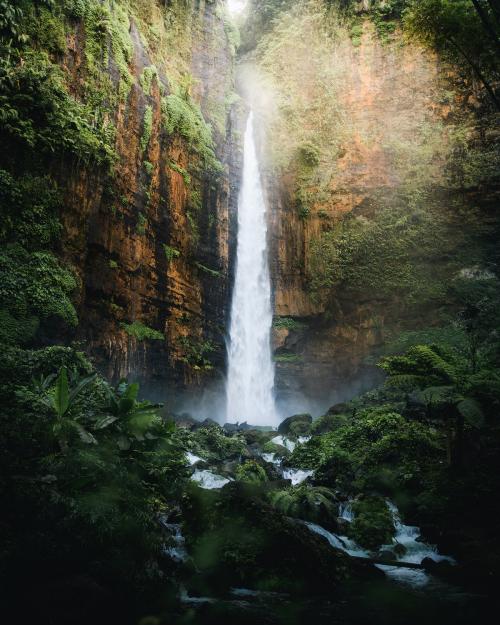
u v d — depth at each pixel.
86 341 14.60
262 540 7.38
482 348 16.08
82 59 15.40
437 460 11.25
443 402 10.29
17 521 5.44
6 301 11.39
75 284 13.54
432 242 23.61
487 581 7.03
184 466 9.70
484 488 9.44
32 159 13.14
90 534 5.79
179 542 7.63
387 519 9.48
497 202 23.08
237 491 8.20
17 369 9.38
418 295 23.11
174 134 20.25
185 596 6.45
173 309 19.59
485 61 13.78
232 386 22.69
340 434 14.16
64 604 4.96
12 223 12.41
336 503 10.35
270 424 23.78
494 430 10.45
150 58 19.72
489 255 22.69
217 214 22.78
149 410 8.40
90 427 7.34
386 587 7.03
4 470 5.84
